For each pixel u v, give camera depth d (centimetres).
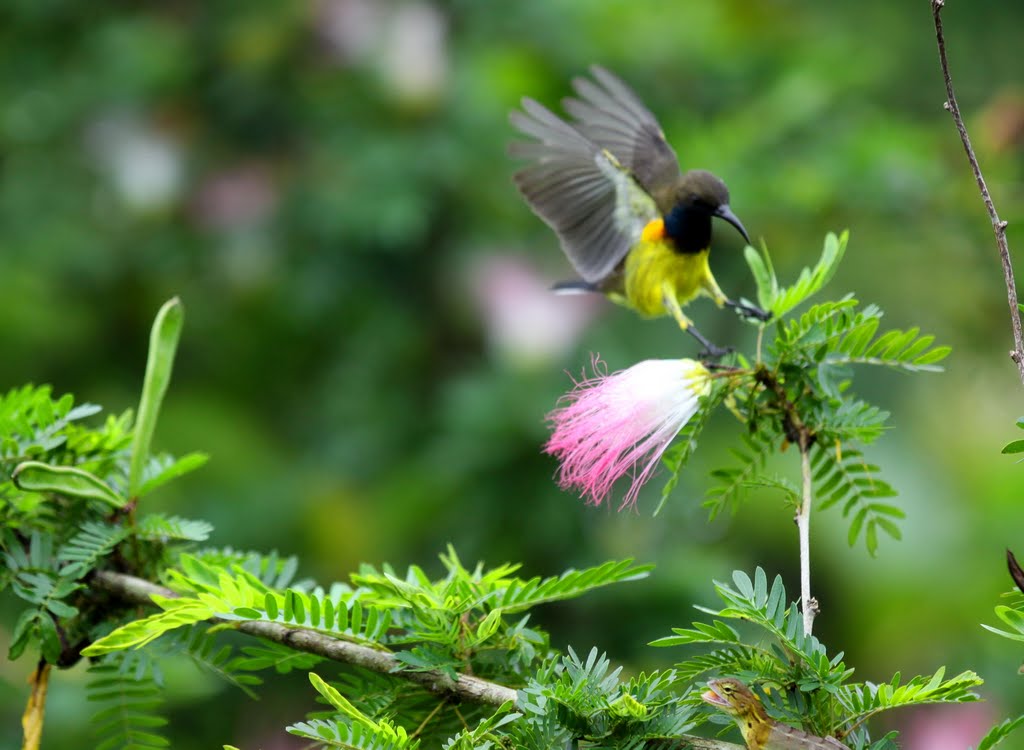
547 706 354
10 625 895
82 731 841
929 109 1496
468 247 1164
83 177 1295
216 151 1285
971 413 1252
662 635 902
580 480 453
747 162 1191
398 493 1056
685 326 707
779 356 441
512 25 1273
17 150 1306
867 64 1352
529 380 1044
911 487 1242
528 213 1202
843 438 446
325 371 1227
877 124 1260
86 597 477
